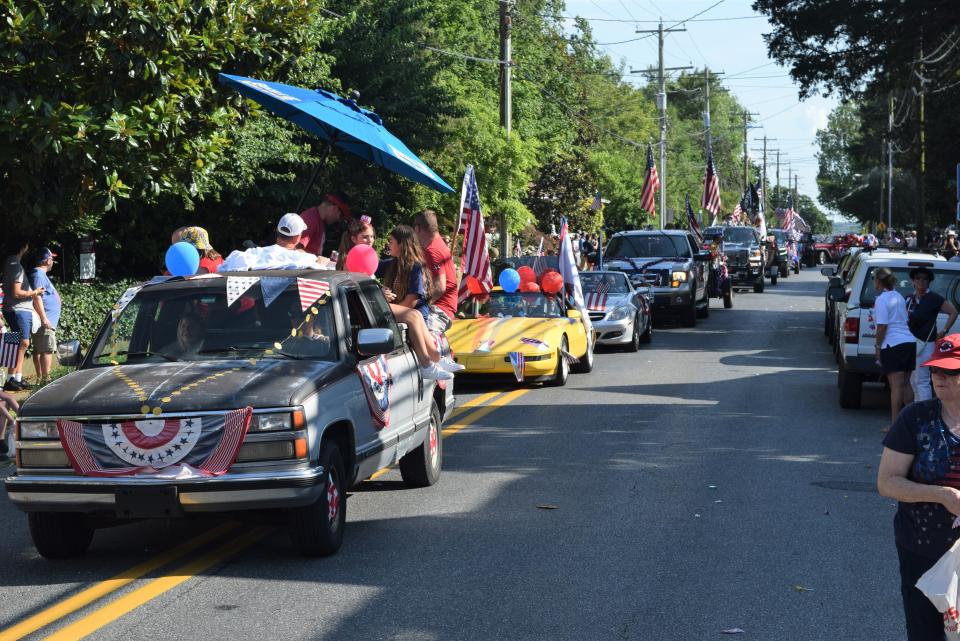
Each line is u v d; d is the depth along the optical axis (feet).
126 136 47.88
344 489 28.76
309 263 33.53
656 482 37.58
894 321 48.16
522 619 23.15
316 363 28.66
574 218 173.99
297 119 43.47
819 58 122.42
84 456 25.71
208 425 25.70
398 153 39.63
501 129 114.52
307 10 56.13
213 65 52.44
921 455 16.65
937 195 230.89
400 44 106.52
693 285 108.06
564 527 31.24
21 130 45.83
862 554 28.50
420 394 35.68
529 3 207.41
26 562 28.02
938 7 112.27
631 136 313.53
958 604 16.24
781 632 22.50
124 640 21.77
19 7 46.55
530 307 69.21
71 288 72.13
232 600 24.41
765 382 66.03
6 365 42.37
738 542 29.63
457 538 29.99
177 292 30.17
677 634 22.31
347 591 25.09
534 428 49.24
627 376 69.10
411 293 37.83
